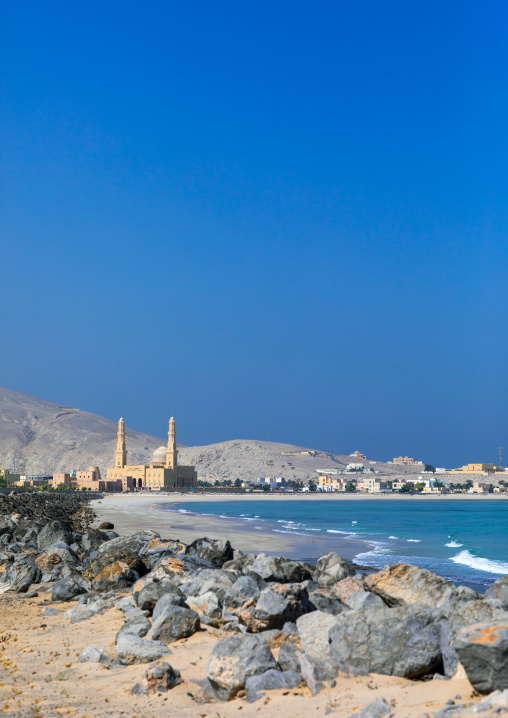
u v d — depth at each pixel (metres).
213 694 14.98
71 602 29.84
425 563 59.03
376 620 15.37
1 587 34.59
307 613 18.48
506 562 61.56
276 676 14.65
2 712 14.58
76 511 120.94
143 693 15.52
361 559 61.75
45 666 18.69
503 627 12.11
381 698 12.25
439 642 14.52
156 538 41.50
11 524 60.31
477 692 12.03
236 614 20.75
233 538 81.75
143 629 20.53
